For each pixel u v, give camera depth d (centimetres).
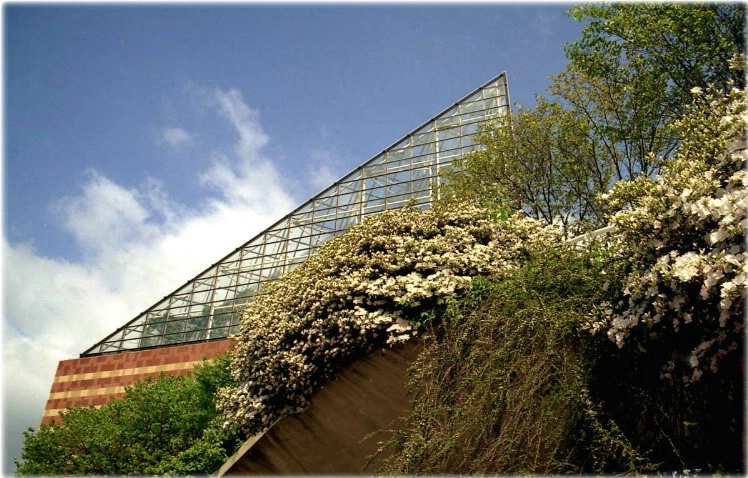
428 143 2945
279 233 3109
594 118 1334
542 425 470
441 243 702
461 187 1359
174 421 1330
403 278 659
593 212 1323
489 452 490
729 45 982
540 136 1419
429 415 550
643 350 454
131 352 2794
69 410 1567
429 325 619
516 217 796
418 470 524
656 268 429
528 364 500
